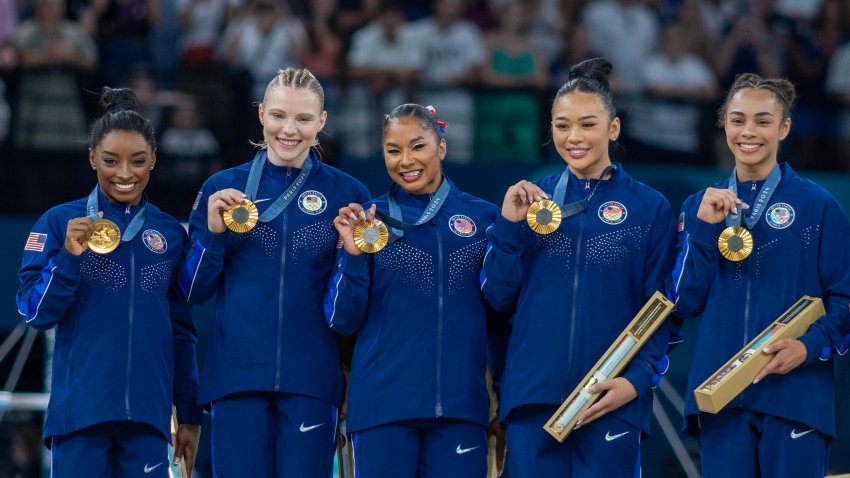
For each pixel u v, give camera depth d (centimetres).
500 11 3847
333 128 3584
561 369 1781
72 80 3516
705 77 3941
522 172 3469
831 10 4100
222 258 1817
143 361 1794
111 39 3678
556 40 3869
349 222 1781
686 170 3531
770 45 4016
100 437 1781
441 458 1800
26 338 3150
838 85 4006
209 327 3073
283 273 1836
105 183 1830
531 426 1797
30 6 3569
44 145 3497
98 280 1797
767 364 1709
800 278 1775
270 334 1822
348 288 1786
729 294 1783
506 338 1905
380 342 1808
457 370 1800
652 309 1766
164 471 1808
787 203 1789
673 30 3931
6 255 3194
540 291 1808
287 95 1836
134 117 1828
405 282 1809
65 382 1780
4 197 3472
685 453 2972
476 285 1838
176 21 3716
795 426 1748
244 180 1878
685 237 1803
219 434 1831
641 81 3894
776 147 1817
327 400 1839
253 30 3681
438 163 1853
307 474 1822
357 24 3753
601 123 1808
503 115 3647
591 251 1805
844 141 3947
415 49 3703
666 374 3169
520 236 1794
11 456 3073
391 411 1780
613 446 1775
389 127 1831
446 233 1828
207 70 3566
